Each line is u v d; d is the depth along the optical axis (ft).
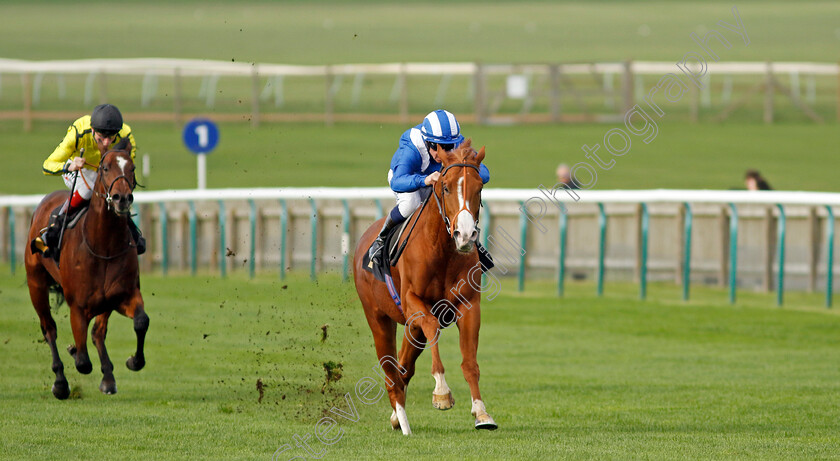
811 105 99.66
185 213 52.01
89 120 26.45
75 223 25.62
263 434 21.76
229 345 33.55
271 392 26.81
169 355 32.19
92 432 21.84
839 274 43.29
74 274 25.32
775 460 19.03
